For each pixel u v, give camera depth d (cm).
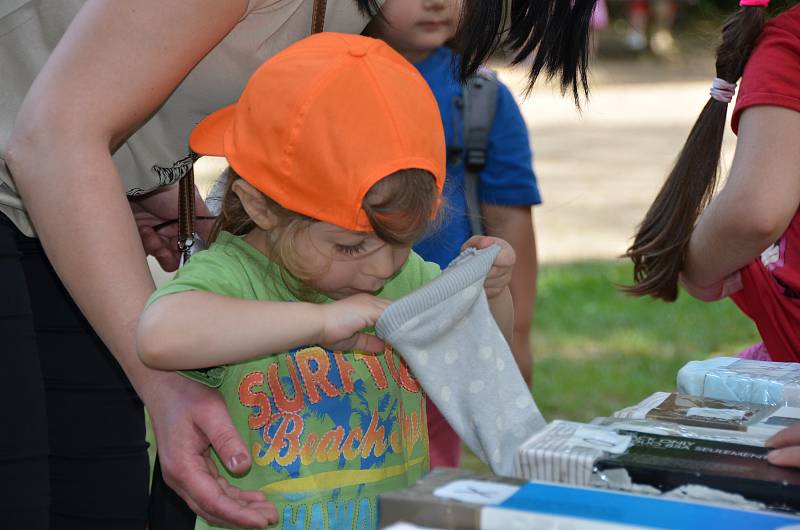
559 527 116
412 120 155
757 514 119
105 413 226
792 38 225
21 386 193
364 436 179
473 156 320
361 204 150
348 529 177
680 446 142
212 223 225
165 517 198
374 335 170
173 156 204
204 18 167
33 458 193
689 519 117
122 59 164
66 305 221
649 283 252
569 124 1634
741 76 240
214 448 153
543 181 1169
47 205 162
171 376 162
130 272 163
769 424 155
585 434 145
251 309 154
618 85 2134
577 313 683
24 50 188
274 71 161
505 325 187
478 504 120
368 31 257
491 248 162
